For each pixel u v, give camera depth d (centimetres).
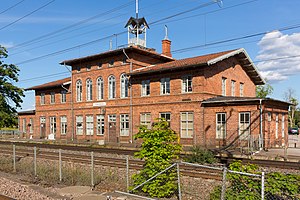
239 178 803
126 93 3403
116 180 1379
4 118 3541
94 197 1098
